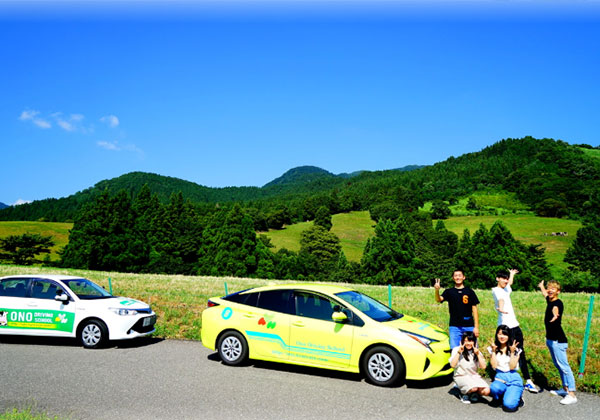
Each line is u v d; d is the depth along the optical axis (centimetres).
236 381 772
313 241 10225
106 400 665
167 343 1099
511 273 784
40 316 1044
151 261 7044
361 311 802
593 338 1056
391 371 745
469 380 670
